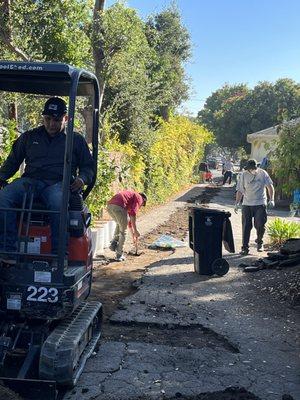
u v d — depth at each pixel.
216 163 45.31
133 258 7.00
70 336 2.99
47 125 3.23
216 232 5.88
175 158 17.31
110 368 3.40
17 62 2.91
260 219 7.21
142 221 10.64
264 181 7.19
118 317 4.36
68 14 7.84
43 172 3.21
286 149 5.52
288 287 5.25
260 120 34.12
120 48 9.38
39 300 2.87
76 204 3.20
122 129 11.98
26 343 3.01
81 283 3.21
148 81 12.33
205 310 4.68
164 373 3.37
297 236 7.86
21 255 2.93
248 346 3.88
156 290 5.27
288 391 3.18
